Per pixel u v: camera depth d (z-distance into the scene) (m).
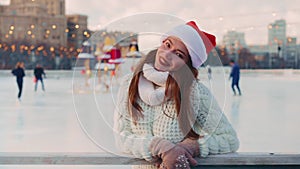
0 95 7.57
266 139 3.49
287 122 4.41
